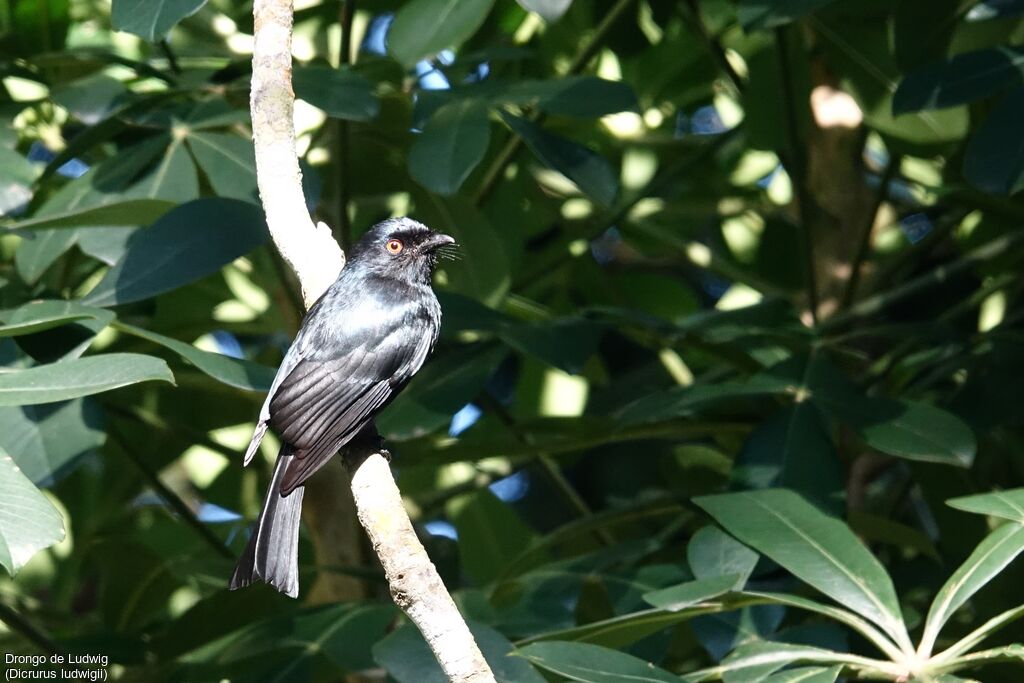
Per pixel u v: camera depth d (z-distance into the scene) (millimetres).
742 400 10562
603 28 11117
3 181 9406
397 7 11617
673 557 11320
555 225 14398
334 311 8938
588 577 9734
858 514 10266
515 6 12586
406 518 7090
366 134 11273
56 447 8203
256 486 13070
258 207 8789
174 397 12016
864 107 11156
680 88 13625
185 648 10391
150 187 9320
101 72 11289
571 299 14938
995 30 10859
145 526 13930
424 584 6758
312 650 8992
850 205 12570
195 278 8398
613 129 13711
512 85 9586
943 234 11656
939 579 10547
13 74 10320
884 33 11055
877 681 8680
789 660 7203
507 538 12859
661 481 15773
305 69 9453
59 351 8141
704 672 7316
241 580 7797
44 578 12703
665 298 15047
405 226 9922
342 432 8609
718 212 14039
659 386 13922
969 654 7266
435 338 9625
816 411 9141
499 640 7656
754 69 11898
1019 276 11664
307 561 12680
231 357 8219
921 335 10328
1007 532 7328
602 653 7117
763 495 8031
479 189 12500
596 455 16016
